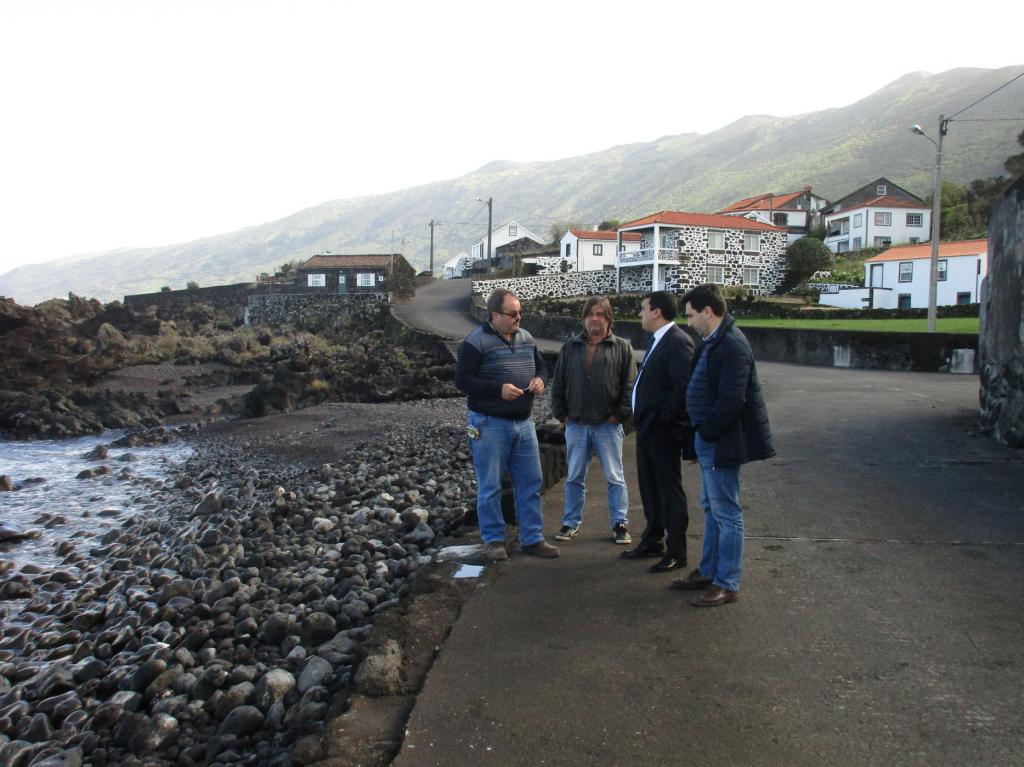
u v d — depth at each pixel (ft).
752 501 25.35
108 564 31.04
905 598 16.63
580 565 19.72
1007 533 21.01
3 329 117.29
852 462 30.66
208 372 119.75
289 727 14.08
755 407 16.46
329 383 90.89
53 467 57.06
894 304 165.78
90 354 116.06
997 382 34.01
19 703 17.70
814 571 18.53
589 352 21.75
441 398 88.28
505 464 20.89
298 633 19.07
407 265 229.45
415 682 13.62
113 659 19.90
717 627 15.43
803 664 13.69
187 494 45.34
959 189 238.48
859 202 251.39
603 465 21.93
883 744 11.10
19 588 27.94
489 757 11.08
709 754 11.00
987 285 36.22
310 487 42.09
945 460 30.30
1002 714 11.83
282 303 209.36
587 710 12.32
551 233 304.91
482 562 20.22
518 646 14.79
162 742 14.82
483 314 163.84
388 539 28.04
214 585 24.94
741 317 151.02
